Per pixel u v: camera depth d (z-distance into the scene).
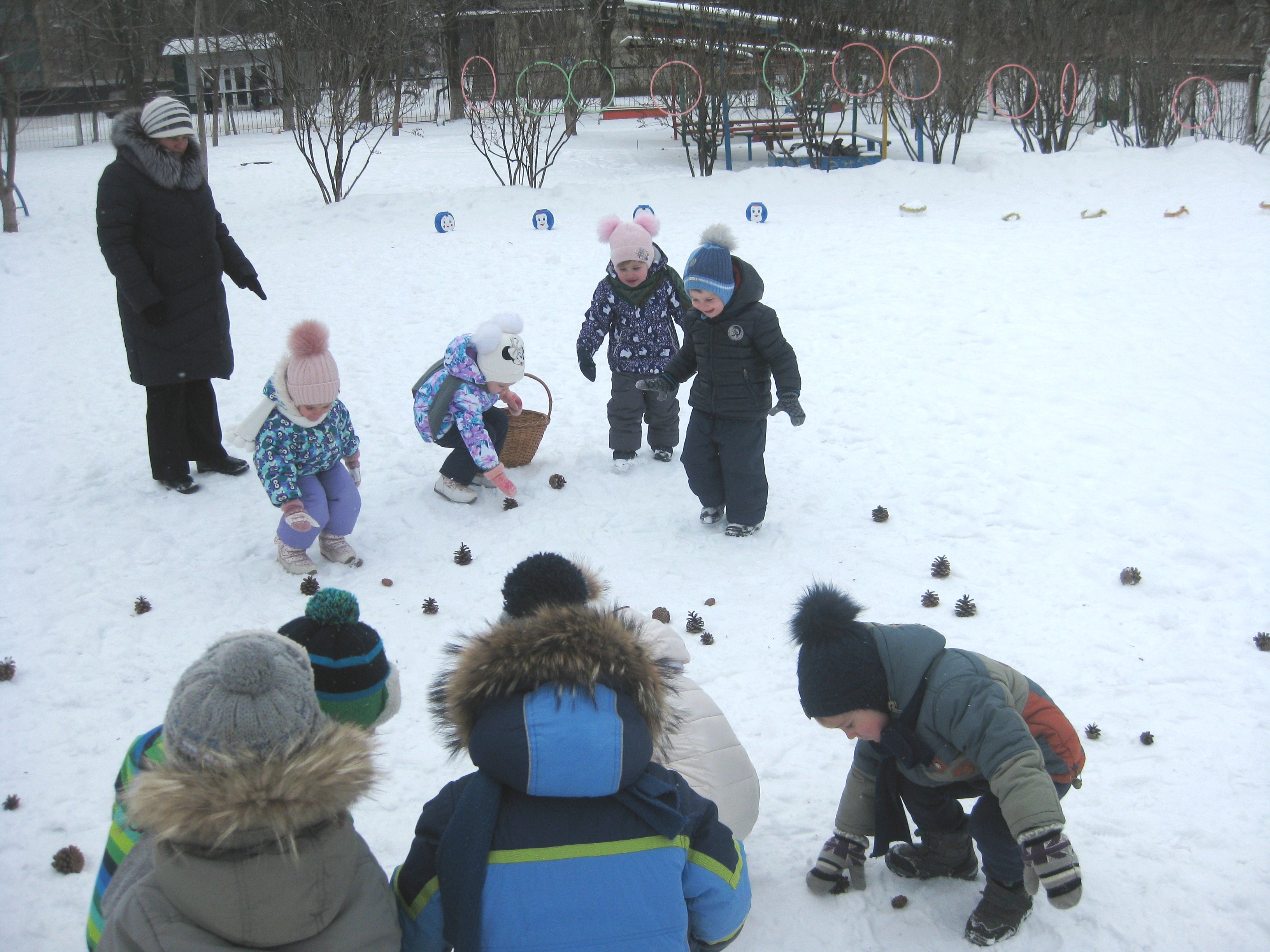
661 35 19.73
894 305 9.27
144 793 1.62
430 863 2.02
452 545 5.29
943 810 2.71
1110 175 14.55
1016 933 2.64
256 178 19.31
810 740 3.62
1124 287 9.30
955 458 6.06
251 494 5.90
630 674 2.03
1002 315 8.74
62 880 2.97
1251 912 2.68
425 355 8.43
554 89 17.27
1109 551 4.88
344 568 5.04
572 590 2.44
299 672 1.73
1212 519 5.08
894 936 2.67
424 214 14.28
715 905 2.09
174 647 4.32
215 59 25.19
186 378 5.71
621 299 5.92
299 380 4.50
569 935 1.91
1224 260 9.94
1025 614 4.41
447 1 24.91
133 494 5.89
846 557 5.03
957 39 17.00
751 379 4.99
